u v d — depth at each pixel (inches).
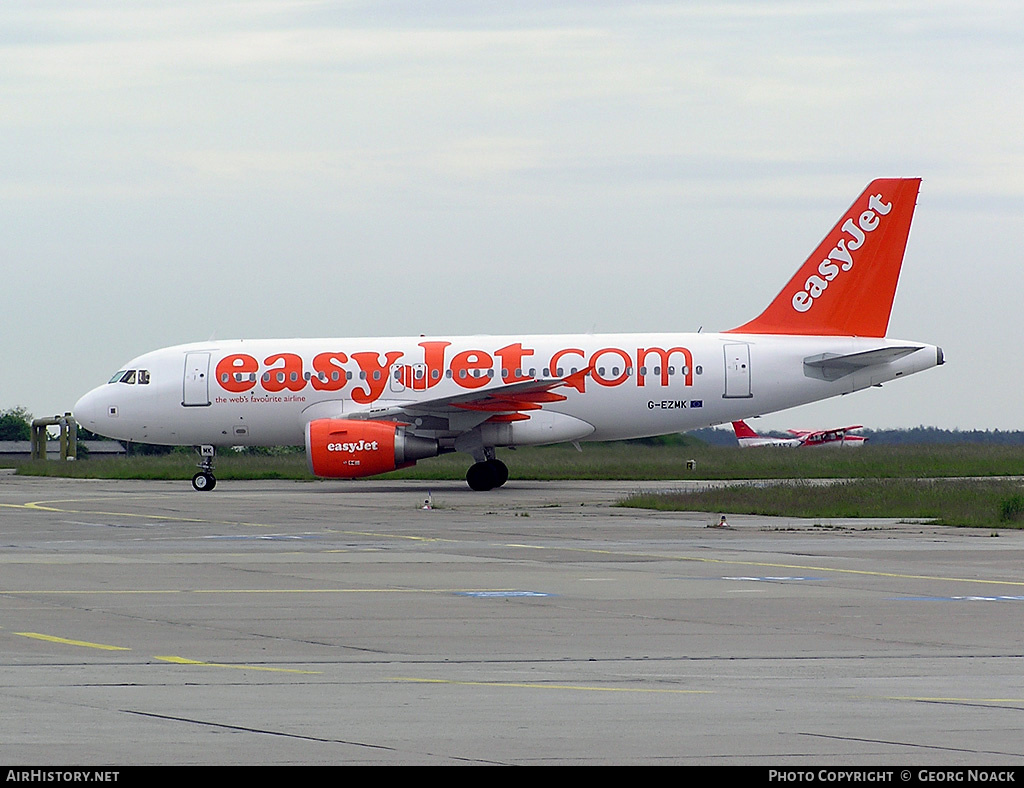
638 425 5482.3
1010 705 1285.7
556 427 5428.2
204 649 1620.3
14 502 4761.3
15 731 1155.9
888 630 1775.3
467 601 2053.4
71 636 1717.5
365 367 5526.6
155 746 1099.9
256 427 5615.2
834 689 1370.6
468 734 1152.2
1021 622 1845.5
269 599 2076.8
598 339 5516.7
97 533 3341.5
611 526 3543.3
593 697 1323.8
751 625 1815.9
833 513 3944.4
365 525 3587.6
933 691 1360.7
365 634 1737.2
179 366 5625.0
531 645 1653.5
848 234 5492.1
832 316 5521.7
